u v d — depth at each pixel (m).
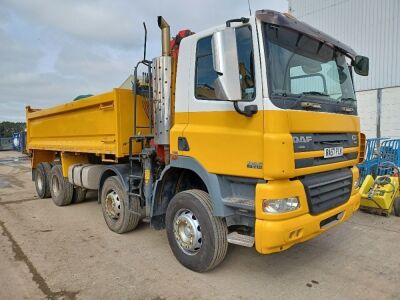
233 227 3.99
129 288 3.67
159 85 4.51
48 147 8.05
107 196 5.59
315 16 12.83
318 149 3.50
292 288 3.64
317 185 3.48
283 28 3.51
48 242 5.16
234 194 3.72
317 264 4.23
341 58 4.41
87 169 6.41
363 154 4.59
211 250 3.77
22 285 3.77
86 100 6.02
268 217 3.15
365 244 4.90
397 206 6.27
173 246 4.24
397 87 10.78
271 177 3.14
